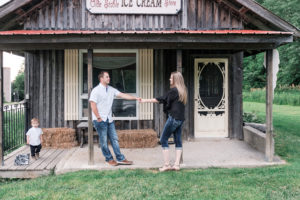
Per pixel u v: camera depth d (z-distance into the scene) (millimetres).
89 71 4883
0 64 4922
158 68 6930
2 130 4961
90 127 4895
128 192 3711
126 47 4895
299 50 15914
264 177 4227
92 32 4574
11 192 3900
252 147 6305
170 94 4410
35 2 6102
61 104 6875
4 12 5633
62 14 6168
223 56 7035
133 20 6242
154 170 4730
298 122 10797
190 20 6352
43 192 3795
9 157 5562
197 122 7133
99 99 4688
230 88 7109
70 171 4746
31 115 6855
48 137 6383
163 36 4738
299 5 15562
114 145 4914
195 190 3766
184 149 6109
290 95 19062
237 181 4094
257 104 19750
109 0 6176
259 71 25953
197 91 7098
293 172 4469
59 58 6824
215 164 4934
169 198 3518
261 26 6312
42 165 4992
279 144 6824
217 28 6371
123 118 6930
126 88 6949
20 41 4652
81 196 3619
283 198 3490
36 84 6852
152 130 6742
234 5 6301
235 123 7121
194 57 7039
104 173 4531
